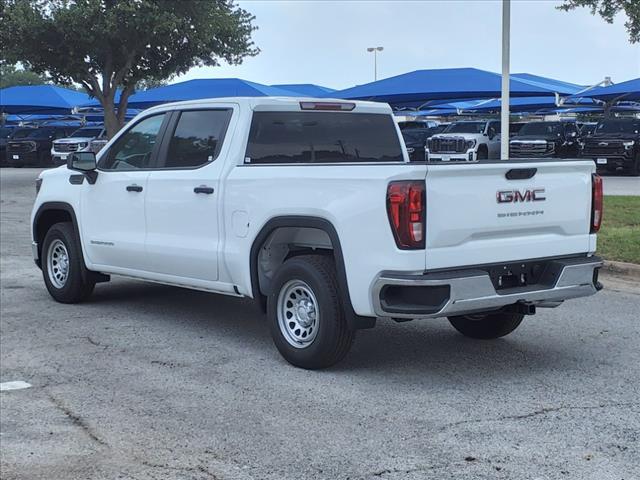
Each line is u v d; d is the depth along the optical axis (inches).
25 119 2086.6
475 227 209.6
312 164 229.6
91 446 179.8
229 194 246.5
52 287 330.0
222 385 220.1
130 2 915.4
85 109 1448.1
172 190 267.6
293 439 180.1
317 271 222.1
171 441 181.2
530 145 1074.1
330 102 271.6
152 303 327.6
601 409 197.3
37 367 240.8
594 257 237.0
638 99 1325.0
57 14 912.9
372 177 206.4
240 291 249.3
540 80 1321.4
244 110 254.2
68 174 319.9
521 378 223.5
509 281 221.0
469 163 212.5
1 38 959.0
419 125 1359.5
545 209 223.9
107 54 980.6
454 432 182.4
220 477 161.3
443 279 200.7
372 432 183.2
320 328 222.4
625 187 818.8
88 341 269.6
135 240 283.7
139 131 291.9
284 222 228.8
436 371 230.7
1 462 171.8
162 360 245.9
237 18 1030.4
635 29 587.2
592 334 273.7
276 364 239.6
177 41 992.9
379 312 207.5
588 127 1228.5
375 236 205.6
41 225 337.7
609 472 160.1
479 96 1034.1
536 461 165.6
